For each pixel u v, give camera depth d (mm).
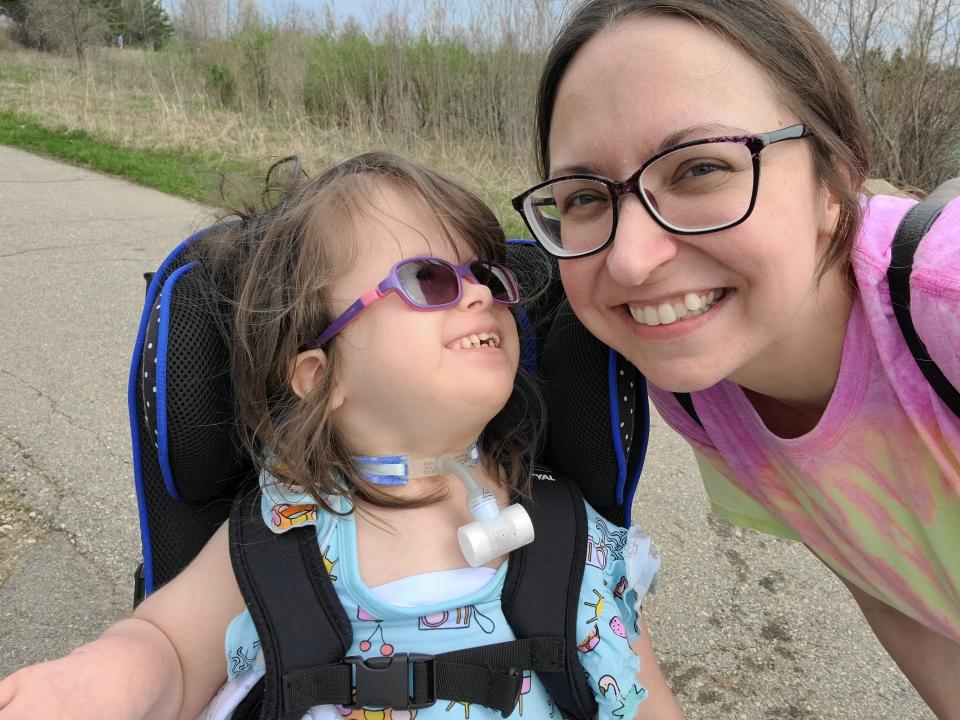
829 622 729
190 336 424
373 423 432
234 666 396
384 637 395
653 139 334
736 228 331
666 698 476
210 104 3711
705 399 473
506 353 441
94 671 351
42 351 1245
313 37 3943
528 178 2000
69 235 1910
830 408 403
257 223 475
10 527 816
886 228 390
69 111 3531
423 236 438
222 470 457
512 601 403
